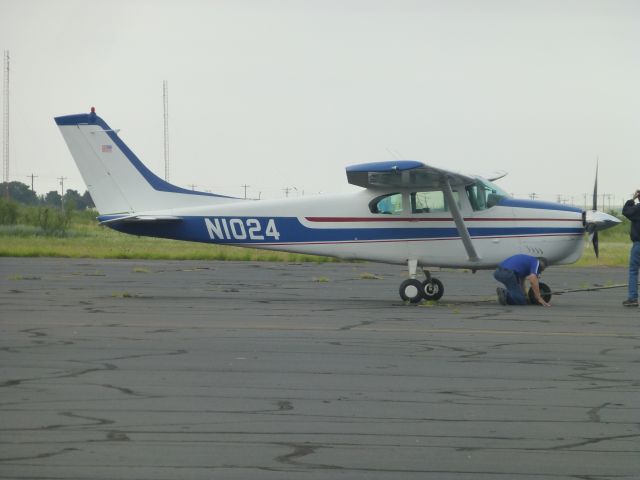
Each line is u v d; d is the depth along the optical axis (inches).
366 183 2372.0
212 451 932.0
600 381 1291.8
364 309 2235.5
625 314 2134.6
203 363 1418.6
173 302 2389.3
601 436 996.6
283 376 1317.7
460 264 2431.1
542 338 1710.1
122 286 2913.4
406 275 3565.5
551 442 973.2
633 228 2293.3
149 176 2630.4
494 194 2429.9
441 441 975.0
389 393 1206.9
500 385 1262.3
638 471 874.1
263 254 5027.1
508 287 2352.4
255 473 861.8
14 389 1214.9
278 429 1019.3
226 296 2591.0
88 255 4845.0
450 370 1371.8
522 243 2411.4
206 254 4859.7
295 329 1824.6
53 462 889.5
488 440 979.3
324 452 931.3
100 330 1788.9
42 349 1541.6
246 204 2559.1
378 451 936.9
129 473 858.8
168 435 990.4
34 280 3144.7
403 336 1729.8
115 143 2635.3
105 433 996.6
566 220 2407.7
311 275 3543.3
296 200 2519.7
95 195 2640.3
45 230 7416.3
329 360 1453.0
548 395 1198.3
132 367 1379.2
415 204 2438.5
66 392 1197.7
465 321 1977.1
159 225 2593.5
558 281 3356.3
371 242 2459.4
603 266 4375.0
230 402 1148.5
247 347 1583.4
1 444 949.8
